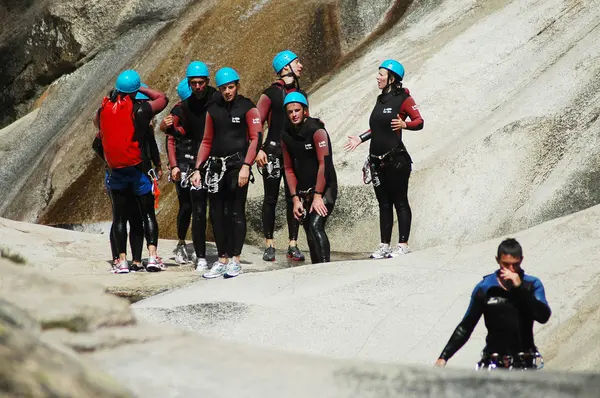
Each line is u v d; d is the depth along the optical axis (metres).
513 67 41.84
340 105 44.84
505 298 16.19
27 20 68.06
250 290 25.75
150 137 31.66
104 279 30.47
